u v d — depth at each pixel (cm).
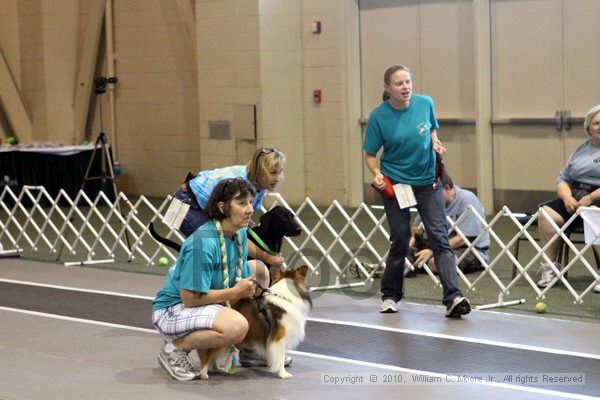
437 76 1264
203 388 506
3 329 666
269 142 1359
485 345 588
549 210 775
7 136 1712
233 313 504
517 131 1199
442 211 673
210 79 1412
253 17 1338
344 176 1361
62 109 1673
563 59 1148
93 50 1625
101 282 847
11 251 1027
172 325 509
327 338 617
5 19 1681
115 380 527
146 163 1606
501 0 1191
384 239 1059
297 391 496
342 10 1330
